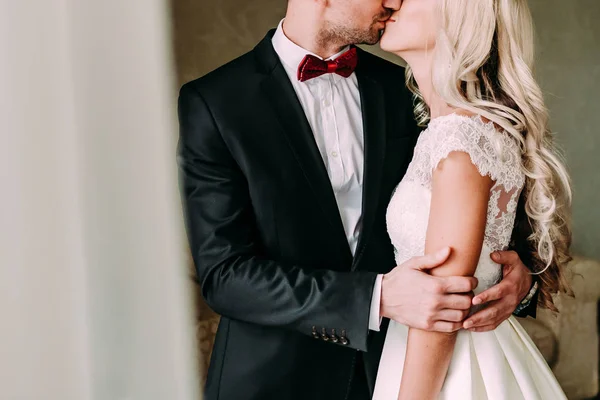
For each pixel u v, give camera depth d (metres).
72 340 0.61
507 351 1.75
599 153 4.36
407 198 1.70
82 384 0.61
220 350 2.09
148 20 0.63
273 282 1.86
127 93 0.62
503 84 1.69
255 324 2.02
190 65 3.43
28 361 0.60
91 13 0.61
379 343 2.08
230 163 1.96
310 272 1.86
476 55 1.63
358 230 2.08
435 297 1.55
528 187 1.73
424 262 1.57
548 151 1.73
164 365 0.64
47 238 0.60
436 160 1.57
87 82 0.61
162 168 0.63
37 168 0.60
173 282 0.64
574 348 3.84
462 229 1.54
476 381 1.68
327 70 2.01
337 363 2.04
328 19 1.97
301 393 2.02
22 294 0.60
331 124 2.07
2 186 0.59
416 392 1.62
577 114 4.32
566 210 1.81
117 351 0.63
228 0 3.51
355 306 1.76
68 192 0.61
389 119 2.10
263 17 3.62
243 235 1.95
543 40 4.20
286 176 1.95
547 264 1.80
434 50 1.68
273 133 1.96
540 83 4.21
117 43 0.62
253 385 2.02
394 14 1.82
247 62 2.07
